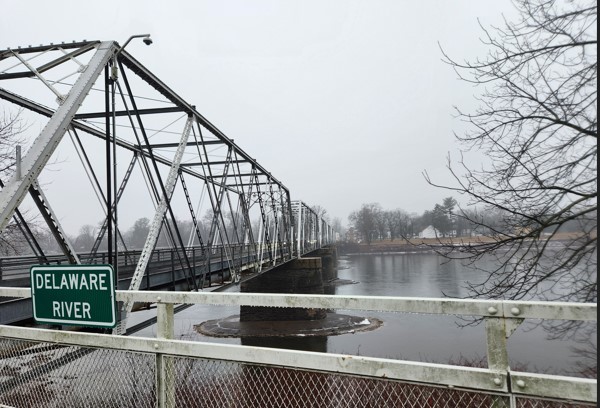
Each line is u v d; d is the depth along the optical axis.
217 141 19.61
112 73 9.43
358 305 2.47
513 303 2.14
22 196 6.75
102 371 3.21
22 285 11.98
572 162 5.85
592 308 1.99
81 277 3.34
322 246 77.50
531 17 6.06
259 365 2.71
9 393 3.55
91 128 14.46
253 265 23.12
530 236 6.14
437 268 76.81
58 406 3.32
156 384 2.96
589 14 5.65
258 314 36.12
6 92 10.98
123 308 7.05
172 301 3.00
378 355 24.12
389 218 139.50
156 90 12.27
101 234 15.87
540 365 13.77
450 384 2.22
